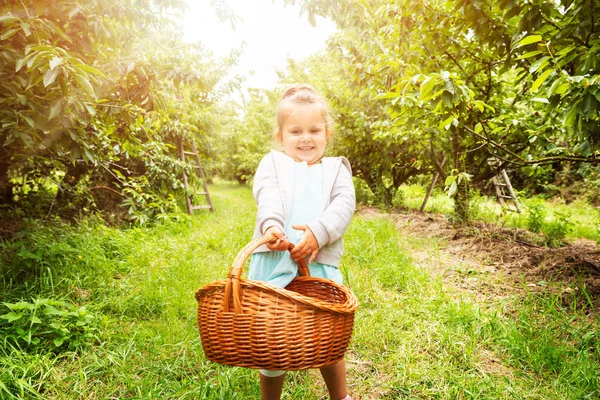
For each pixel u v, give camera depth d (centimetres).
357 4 430
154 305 294
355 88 584
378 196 973
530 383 207
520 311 283
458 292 337
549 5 313
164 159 700
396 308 294
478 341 250
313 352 127
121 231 530
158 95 420
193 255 443
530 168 534
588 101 238
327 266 170
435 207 942
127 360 223
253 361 127
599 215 795
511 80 695
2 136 400
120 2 356
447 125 367
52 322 238
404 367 218
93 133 444
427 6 444
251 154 1720
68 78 263
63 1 307
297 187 170
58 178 624
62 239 408
